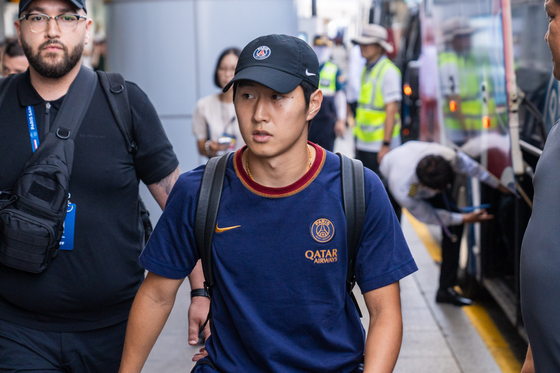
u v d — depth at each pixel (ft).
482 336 14.05
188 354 12.99
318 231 5.34
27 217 6.77
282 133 5.13
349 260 5.55
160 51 18.35
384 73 20.16
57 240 6.95
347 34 60.59
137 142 7.60
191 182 5.59
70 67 7.18
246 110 5.18
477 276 15.03
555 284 5.21
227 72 13.75
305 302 5.38
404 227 24.17
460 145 15.28
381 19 34.32
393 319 5.53
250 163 5.42
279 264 5.35
